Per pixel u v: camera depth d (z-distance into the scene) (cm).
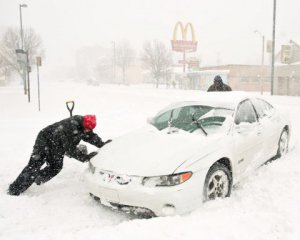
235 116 508
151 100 2211
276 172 533
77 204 466
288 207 404
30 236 358
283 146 638
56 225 407
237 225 361
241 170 491
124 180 400
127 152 443
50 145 495
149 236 342
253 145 516
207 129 489
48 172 512
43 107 1709
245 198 439
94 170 438
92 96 2606
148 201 386
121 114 1378
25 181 495
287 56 3516
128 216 427
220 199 425
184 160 404
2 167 633
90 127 487
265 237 338
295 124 1043
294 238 336
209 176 418
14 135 931
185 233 346
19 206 449
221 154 436
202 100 557
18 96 2441
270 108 624
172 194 383
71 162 651
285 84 3588
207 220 373
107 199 414
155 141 462
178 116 540
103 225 407
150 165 404
